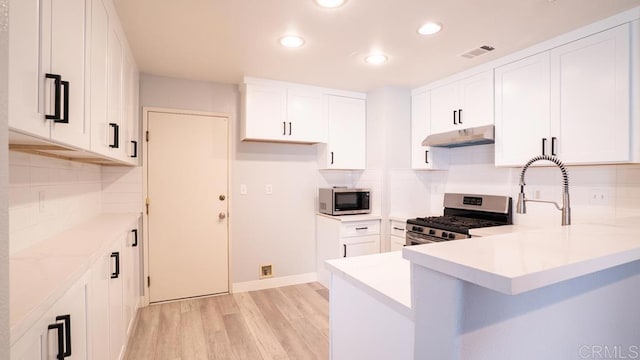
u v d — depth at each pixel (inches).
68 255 52.1
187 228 129.3
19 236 55.1
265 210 142.9
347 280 49.5
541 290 37.7
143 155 122.0
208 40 93.4
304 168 150.8
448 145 129.0
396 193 140.4
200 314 115.3
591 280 44.2
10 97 29.5
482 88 111.9
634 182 83.5
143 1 72.4
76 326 44.7
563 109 88.3
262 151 142.3
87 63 52.2
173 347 92.9
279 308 120.8
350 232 134.8
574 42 86.0
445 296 30.1
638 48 74.1
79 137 48.4
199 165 131.0
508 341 34.1
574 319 42.1
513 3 73.3
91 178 101.2
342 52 102.3
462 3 73.8
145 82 122.6
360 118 150.5
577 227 50.2
